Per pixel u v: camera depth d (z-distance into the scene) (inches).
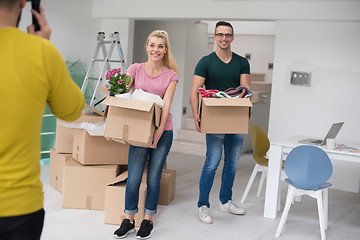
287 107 220.7
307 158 126.6
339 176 209.5
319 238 135.3
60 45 244.2
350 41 206.5
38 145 49.0
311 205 173.8
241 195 182.5
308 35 214.4
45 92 47.4
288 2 215.5
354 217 162.7
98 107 251.0
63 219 137.0
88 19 261.7
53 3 236.4
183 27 291.7
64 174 145.6
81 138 147.5
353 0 202.8
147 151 123.5
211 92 132.7
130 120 114.7
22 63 45.3
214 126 131.6
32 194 48.0
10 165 45.8
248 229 138.9
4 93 44.5
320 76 213.0
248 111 132.2
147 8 250.4
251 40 334.0
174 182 167.5
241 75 143.8
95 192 146.0
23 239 47.6
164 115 118.3
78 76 243.9
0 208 45.4
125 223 126.0
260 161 168.6
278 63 221.3
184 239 127.0
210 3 232.7
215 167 142.7
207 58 140.3
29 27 51.0
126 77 118.5
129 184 123.9
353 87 207.0
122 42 264.4
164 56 125.4
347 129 209.2
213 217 148.6
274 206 150.8
